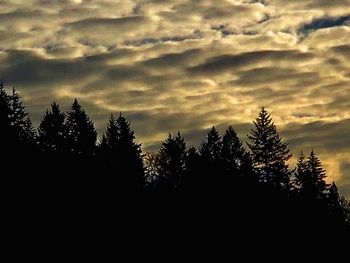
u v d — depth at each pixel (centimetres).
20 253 3931
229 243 5181
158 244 4762
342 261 6144
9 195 4353
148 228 4859
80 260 4141
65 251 4131
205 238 5081
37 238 4106
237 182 5984
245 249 5244
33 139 6725
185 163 7412
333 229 6456
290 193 7056
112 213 4750
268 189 6444
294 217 5981
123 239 4572
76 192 4716
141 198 5353
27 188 4488
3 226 4078
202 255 4934
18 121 7125
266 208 5850
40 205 4391
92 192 4816
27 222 4184
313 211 6431
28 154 5106
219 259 5019
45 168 4906
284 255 5531
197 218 5219
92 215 4559
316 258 5869
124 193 5219
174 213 5172
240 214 5503
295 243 5691
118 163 7388
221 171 6047
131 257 4459
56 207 4428
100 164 5997
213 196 5588
